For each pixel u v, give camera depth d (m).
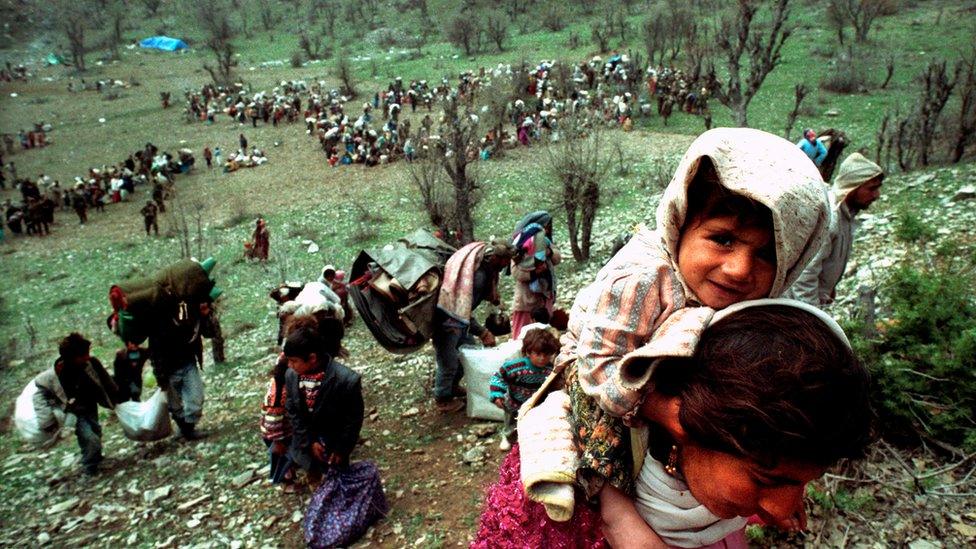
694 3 52.00
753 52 13.73
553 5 71.00
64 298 21.52
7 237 30.47
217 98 54.12
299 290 7.14
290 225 24.91
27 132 49.00
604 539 0.98
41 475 7.04
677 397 0.80
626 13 64.56
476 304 5.51
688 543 0.94
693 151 0.77
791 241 0.72
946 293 3.95
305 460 4.61
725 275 0.76
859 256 8.12
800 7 53.56
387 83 51.72
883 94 30.78
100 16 93.88
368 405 6.71
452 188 14.23
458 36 60.50
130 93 60.47
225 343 13.36
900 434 3.71
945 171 12.19
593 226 16.55
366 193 28.16
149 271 23.25
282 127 44.31
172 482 6.11
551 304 6.27
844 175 3.59
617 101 34.06
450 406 6.14
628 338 0.82
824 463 0.71
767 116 28.94
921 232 7.45
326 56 69.56
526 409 1.06
